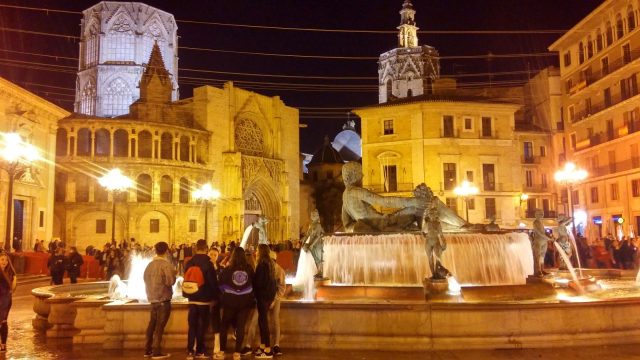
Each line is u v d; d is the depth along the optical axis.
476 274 15.38
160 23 104.69
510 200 63.38
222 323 10.93
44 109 49.09
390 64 106.00
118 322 12.33
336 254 15.95
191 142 69.44
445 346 11.16
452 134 62.81
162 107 71.38
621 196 53.91
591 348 11.07
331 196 97.06
